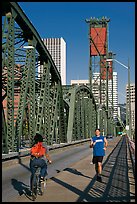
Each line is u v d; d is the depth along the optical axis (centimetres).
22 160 2395
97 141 1406
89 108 7044
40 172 1095
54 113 3772
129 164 2102
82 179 1437
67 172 1697
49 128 3319
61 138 4272
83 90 6266
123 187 1225
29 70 2538
